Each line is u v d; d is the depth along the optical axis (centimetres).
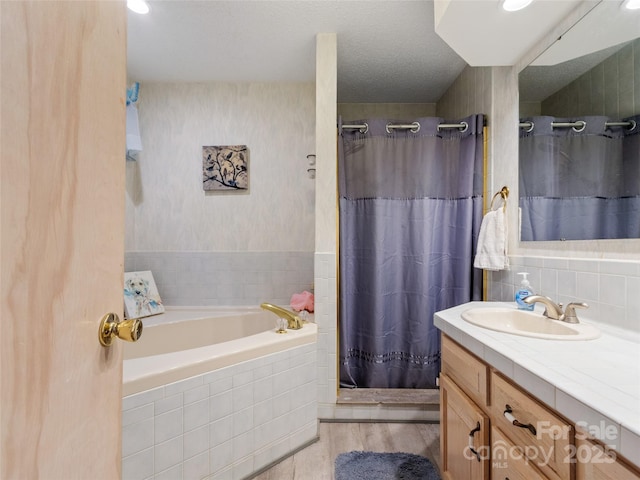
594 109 121
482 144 197
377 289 205
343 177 204
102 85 47
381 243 206
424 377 207
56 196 38
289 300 258
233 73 243
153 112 257
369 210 208
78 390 42
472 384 107
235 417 142
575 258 129
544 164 148
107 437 49
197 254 258
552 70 142
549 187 144
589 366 76
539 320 124
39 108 35
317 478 146
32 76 34
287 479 146
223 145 257
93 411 46
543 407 73
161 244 258
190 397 128
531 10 128
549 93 145
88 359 44
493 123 190
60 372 39
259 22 183
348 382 208
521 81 164
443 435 132
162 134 257
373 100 280
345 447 168
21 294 33
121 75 52
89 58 44
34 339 35
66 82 40
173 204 258
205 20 181
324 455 162
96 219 46
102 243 48
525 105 162
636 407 57
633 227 105
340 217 203
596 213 120
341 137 203
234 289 259
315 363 175
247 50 212
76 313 42
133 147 233
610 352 86
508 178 176
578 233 128
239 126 258
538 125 152
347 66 226
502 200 181
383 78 242
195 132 258
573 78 131
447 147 208
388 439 174
